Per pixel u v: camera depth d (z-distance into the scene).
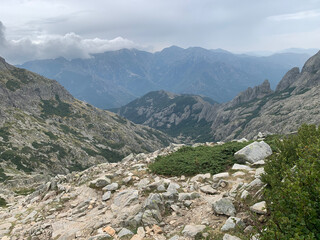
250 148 15.39
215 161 16.02
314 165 5.73
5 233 13.00
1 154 193.25
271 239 4.74
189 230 8.74
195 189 13.02
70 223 12.12
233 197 10.43
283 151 11.16
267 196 6.28
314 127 12.46
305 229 4.72
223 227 8.18
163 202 11.52
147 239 9.02
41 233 11.86
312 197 5.09
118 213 11.86
